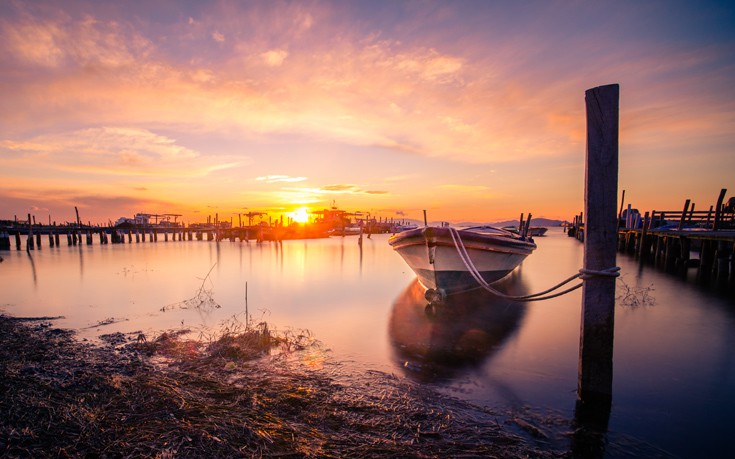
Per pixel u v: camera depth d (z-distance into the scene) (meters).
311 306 11.08
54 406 4.27
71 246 45.59
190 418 4.12
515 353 6.91
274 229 59.62
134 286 14.83
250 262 24.95
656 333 8.12
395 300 11.96
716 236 15.14
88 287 14.56
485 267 11.84
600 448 3.96
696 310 10.13
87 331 8.25
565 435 4.18
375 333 8.16
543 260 25.77
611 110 4.48
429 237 10.19
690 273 17.41
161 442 3.61
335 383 5.43
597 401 4.86
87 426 3.86
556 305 10.82
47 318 9.52
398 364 6.31
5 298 12.29
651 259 24.12
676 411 4.76
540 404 4.90
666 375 5.91
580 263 23.75
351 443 3.87
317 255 30.81
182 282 15.97
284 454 3.57
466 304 10.98
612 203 4.59
